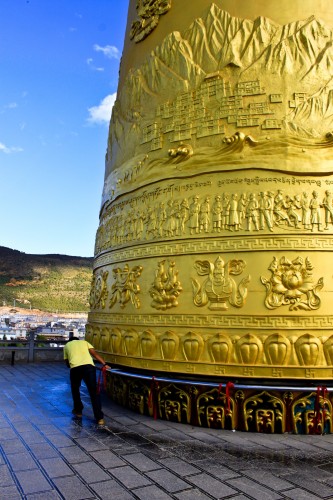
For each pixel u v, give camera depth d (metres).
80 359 8.30
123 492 5.01
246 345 7.57
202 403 7.85
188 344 7.97
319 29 8.80
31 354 17.36
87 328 11.20
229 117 8.69
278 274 7.75
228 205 8.30
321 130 8.36
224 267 8.05
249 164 8.34
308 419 7.45
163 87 9.82
